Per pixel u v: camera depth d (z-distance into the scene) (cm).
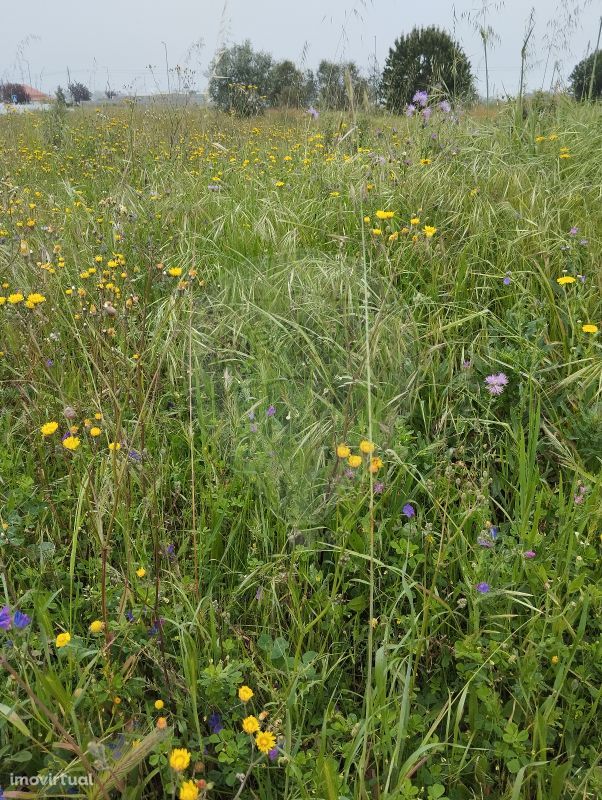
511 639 179
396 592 197
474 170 448
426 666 185
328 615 189
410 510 209
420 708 174
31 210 445
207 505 225
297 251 362
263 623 190
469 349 298
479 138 534
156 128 672
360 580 194
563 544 202
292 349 249
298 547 202
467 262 356
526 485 223
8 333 304
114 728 148
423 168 454
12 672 131
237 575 208
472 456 256
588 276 342
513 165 460
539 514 208
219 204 466
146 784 150
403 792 144
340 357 245
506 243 370
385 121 607
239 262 341
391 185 442
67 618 181
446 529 212
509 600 187
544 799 151
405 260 360
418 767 152
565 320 314
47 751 139
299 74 789
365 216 399
